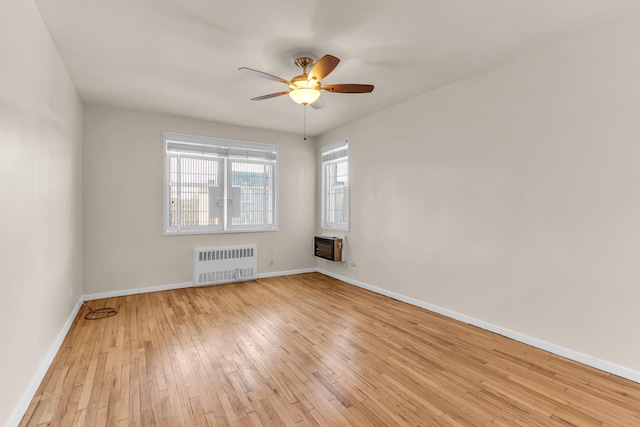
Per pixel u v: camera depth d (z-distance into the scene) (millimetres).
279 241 5582
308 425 1754
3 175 1622
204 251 4820
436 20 2309
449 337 2943
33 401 1954
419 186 3834
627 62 2236
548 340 2662
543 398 2008
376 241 4508
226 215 5105
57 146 2717
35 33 2121
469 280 3281
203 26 2393
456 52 2770
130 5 2143
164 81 3389
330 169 5625
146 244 4461
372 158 4559
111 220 4230
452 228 3449
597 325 2389
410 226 3963
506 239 2957
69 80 3219
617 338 2291
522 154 2828
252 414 1844
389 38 2555
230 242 5121
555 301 2621
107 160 4199
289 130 5488
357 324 3268
